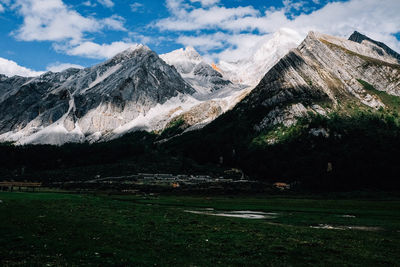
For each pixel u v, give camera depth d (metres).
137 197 130.50
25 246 31.64
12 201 74.12
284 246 37.38
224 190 168.12
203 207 96.06
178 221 55.53
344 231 51.50
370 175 180.75
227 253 33.47
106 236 38.81
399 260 33.50
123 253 30.98
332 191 170.38
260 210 88.38
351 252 36.06
